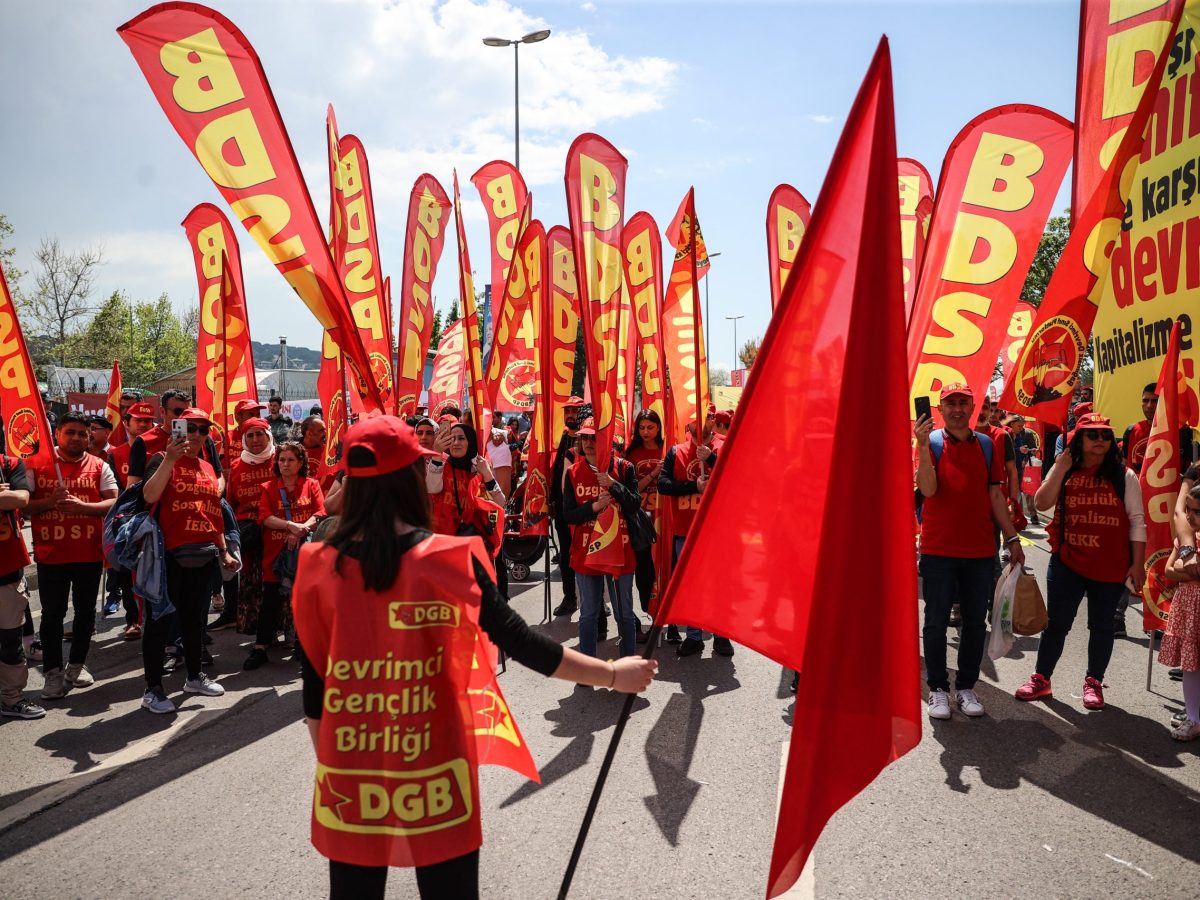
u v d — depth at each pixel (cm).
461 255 650
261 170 499
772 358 248
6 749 492
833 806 230
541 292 775
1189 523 503
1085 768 462
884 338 229
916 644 227
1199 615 495
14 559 540
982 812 407
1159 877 347
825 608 232
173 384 4781
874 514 230
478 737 254
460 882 208
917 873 350
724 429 765
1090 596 562
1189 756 478
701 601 254
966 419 549
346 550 209
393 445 212
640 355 803
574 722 539
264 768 464
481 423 650
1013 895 333
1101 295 563
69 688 600
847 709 230
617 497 598
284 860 361
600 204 646
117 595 876
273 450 734
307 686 219
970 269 580
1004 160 576
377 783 202
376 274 721
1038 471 1438
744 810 410
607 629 808
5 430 555
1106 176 561
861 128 235
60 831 389
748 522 251
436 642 206
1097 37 572
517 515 955
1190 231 525
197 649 596
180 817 403
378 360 722
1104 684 617
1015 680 631
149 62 489
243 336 915
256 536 720
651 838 381
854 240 239
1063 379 568
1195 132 522
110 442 914
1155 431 541
